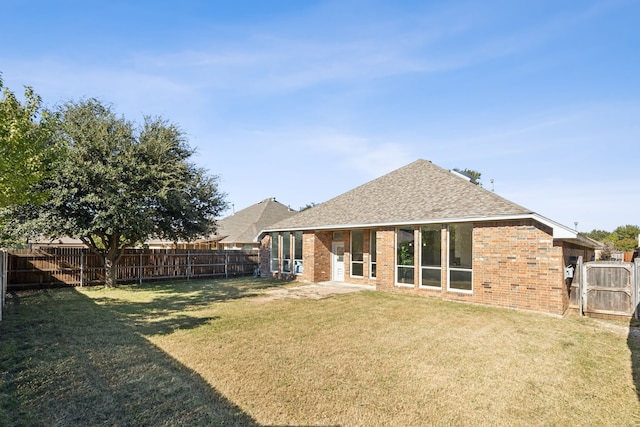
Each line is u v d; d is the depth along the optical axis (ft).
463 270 43.55
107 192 48.49
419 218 47.34
